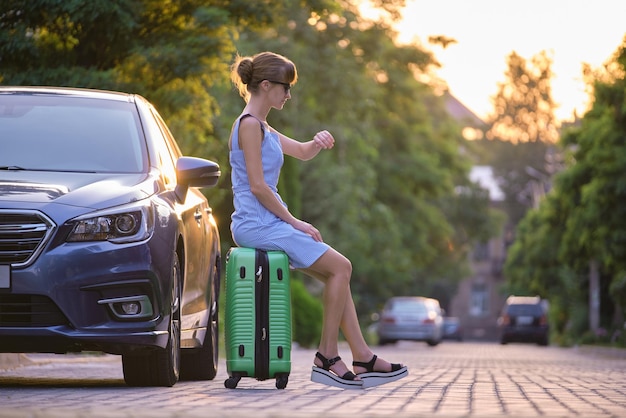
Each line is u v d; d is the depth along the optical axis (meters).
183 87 17.80
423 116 56.50
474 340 104.62
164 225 8.80
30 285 8.29
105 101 10.02
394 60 52.66
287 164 33.34
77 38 17.50
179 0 18.33
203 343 10.35
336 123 46.06
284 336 8.56
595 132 34.34
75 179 8.96
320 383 9.47
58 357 16.03
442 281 90.19
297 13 41.00
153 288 8.59
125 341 8.45
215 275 11.07
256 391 8.42
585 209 34.75
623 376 13.73
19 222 8.38
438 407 7.25
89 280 8.38
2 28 16.75
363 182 48.12
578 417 6.46
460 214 68.75
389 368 8.79
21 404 7.04
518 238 62.88
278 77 8.65
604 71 31.45
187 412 6.14
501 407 7.40
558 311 55.03
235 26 19.42
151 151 9.62
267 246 8.58
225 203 27.55
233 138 8.67
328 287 8.61
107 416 5.68
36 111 9.73
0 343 8.31
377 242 51.25
